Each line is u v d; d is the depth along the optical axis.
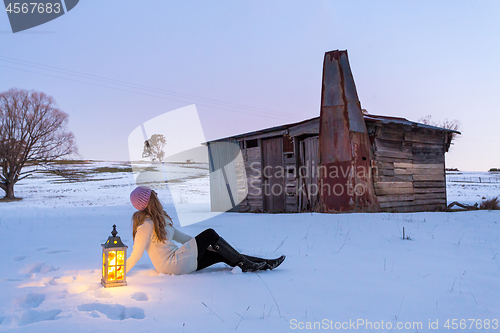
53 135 37.19
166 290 2.98
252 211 15.52
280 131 14.30
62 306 2.50
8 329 2.06
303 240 5.97
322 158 11.38
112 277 3.07
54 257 4.63
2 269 3.85
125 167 59.56
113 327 2.13
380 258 4.55
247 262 3.72
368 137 11.66
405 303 2.76
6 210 16.55
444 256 4.65
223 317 2.37
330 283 3.33
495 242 5.65
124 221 9.88
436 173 14.89
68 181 46.38
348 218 8.61
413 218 8.45
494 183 46.44
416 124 13.25
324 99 11.59
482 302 2.80
